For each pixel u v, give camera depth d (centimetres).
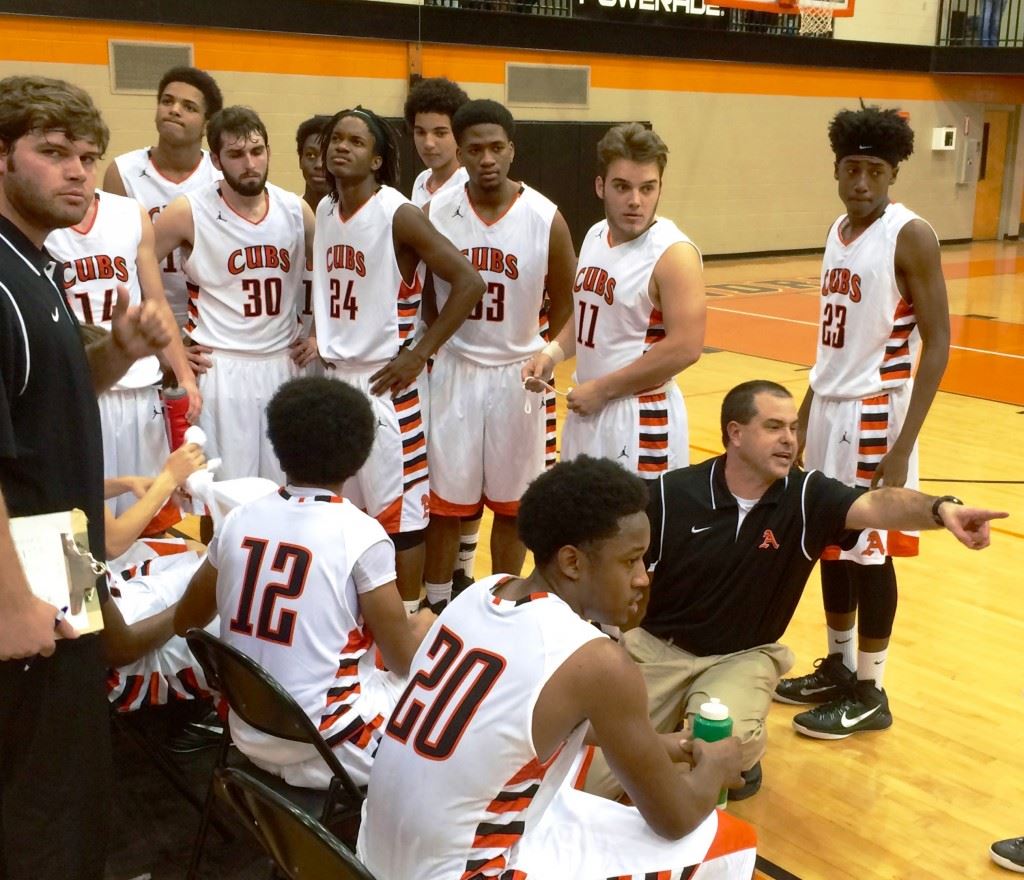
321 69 1009
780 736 313
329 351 346
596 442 323
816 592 422
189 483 281
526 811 163
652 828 177
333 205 342
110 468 340
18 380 179
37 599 172
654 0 1248
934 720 323
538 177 1198
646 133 303
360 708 212
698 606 262
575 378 341
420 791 160
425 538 373
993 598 416
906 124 297
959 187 1711
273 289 359
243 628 210
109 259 330
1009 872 250
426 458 354
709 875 179
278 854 163
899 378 310
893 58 1530
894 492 246
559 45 1171
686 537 260
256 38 959
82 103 181
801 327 985
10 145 177
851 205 304
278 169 1003
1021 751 306
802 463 337
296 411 209
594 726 161
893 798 281
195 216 348
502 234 349
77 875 199
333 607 207
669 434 320
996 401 728
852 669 330
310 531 209
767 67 1407
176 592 268
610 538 164
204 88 406
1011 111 1777
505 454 364
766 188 1466
